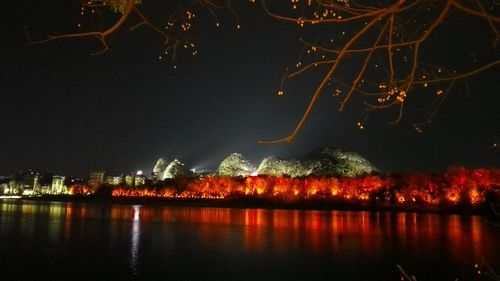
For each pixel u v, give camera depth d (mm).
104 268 50156
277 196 192750
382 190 171000
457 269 50281
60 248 64000
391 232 85500
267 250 63500
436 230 89312
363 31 8164
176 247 65812
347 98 8570
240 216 129750
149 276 46469
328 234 82062
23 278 45500
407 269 50094
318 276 46562
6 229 87000
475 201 139875
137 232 84688
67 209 161250
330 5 8508
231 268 50562
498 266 51250
